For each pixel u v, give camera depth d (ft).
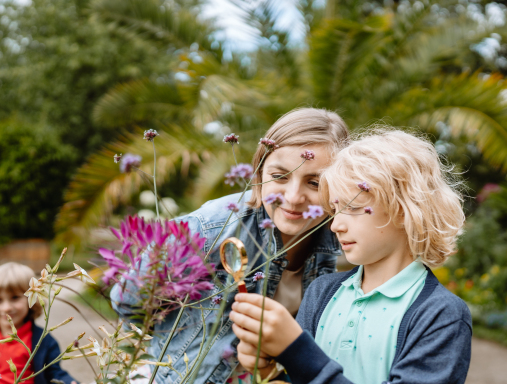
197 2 36.04
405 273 2.94
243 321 2.31
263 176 3.79
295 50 16.65
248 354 2.38
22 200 22.34
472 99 12.38
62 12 39.68
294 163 3.57
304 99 14.43
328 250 4.35
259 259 4.09
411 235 2.89
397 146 3.15
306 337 2.34
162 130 14.60
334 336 3.08
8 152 22.44
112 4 16.34
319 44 12.82
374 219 2.90
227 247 2.45
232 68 15.80
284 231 3.74
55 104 38.24
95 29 37.65
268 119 14.55
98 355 2.37
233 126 16.56
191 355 3.79
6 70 40.04
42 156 22.80
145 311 2.09
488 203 21.57
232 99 13.67
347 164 3.07
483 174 27.35
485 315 17.83
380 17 12.28
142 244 2.03
